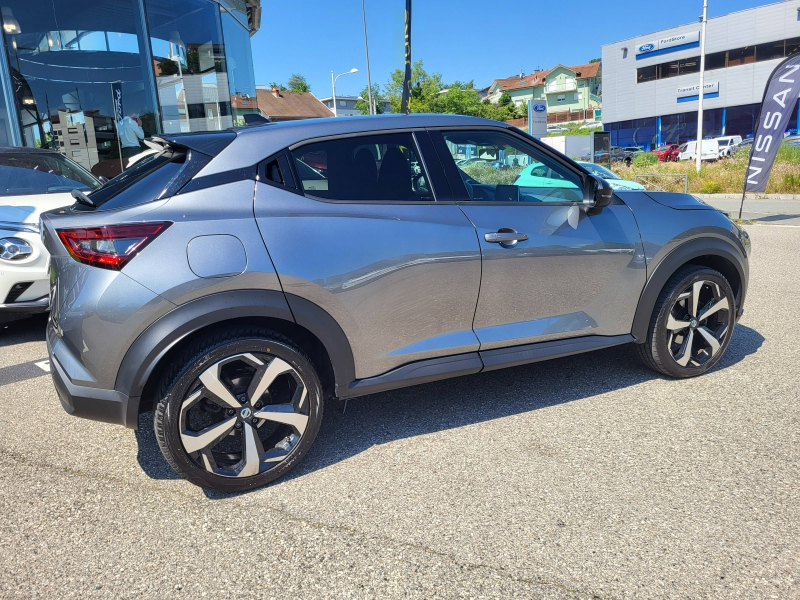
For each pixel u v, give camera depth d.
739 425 3.05
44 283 4.75
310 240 2.59
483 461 2.81
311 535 2.30
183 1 11.30
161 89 11.22
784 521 2.26
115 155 10.88
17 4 9.47
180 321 2.37
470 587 1.99
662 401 3.39
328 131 2.80
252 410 2.56
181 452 2.44
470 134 3.07
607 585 1.97
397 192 2.85
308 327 2.60
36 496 2.63
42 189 5.80
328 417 3.39
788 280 6.43
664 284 3.52
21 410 3.62
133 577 2.09
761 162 10.94
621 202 3.40
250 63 13.76
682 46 41.25
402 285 2.77
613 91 46.19
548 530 2.27
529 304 3.11
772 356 4.04
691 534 2.21
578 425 3.14
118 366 2.38
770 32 37.34
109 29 10.41
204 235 2.42
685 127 43.03
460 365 2.96
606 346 3.34
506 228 2.99
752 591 1.91
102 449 3.09
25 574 2.12
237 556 2.19
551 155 3.23
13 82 9.58
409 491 2.59
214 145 2.62
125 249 2.34
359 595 1.97
